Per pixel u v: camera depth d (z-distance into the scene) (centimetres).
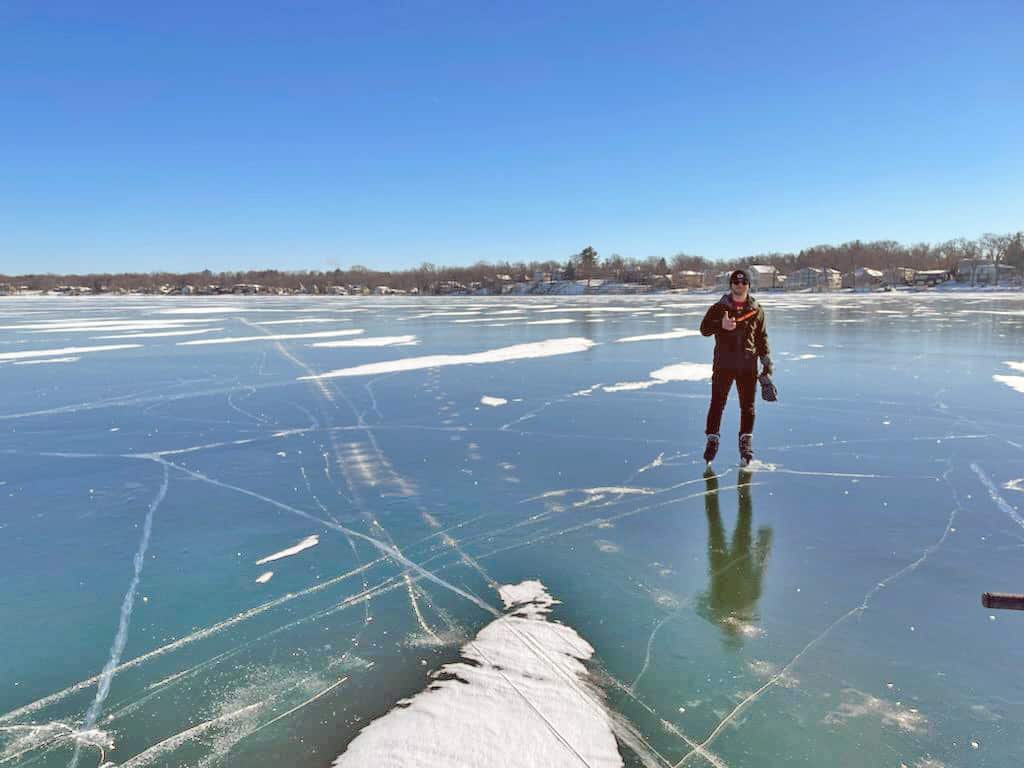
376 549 367
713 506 432
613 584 322
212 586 322
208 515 421
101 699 234
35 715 226
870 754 204
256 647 267
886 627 279
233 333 1856
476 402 791
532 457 553
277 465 536
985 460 525
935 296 5728
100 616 293
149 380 973
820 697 232
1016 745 208
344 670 250
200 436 634
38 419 712
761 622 284
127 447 594
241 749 207
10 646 269
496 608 299
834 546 364
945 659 255
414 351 1331
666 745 208
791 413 709
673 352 1291
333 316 2792
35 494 465
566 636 274
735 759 201
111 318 2738
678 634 275
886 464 519
